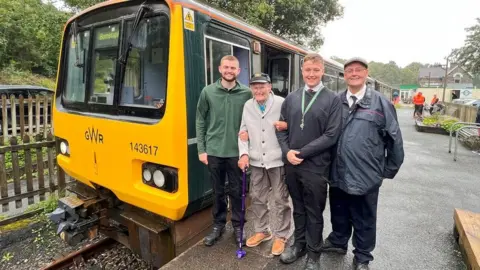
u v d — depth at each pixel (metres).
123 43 3.03
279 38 4.82
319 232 2.76
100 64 3.31
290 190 2.84
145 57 2.89
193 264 2.85
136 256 3.76
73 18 3.68
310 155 2.57
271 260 2.95
